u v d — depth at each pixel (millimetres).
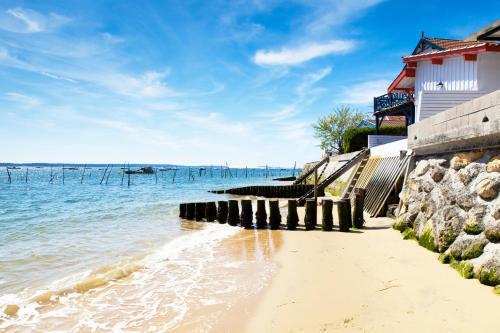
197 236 13258
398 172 13406
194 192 41094
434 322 5062
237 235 13031
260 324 5684
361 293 6496
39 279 8609
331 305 6121
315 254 9477
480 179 7062
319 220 15523
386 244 9641
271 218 13938
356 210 12273
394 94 22438
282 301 6523
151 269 9016
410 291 6277
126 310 6547
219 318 6031
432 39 18531
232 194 37094
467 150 7789
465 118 7496
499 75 13312
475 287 6039
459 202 7543
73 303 6941
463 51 13680
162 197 34562
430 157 9930
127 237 13812
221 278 8117
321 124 47500
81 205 28391
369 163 18594
